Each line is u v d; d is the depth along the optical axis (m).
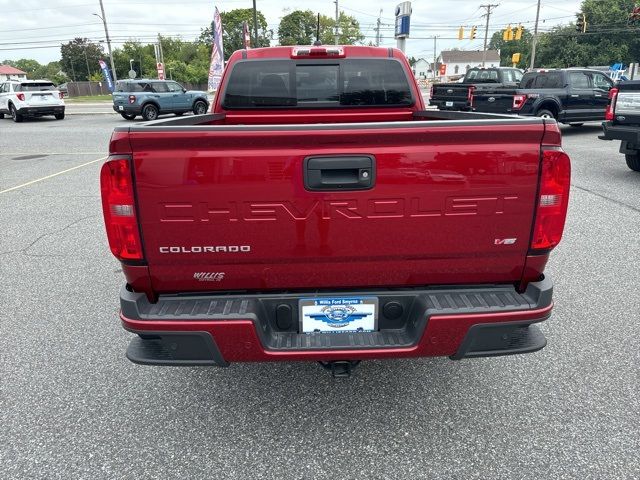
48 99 23.95
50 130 20.02
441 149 2.24
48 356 3.57
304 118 4.29
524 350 2.46
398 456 2.56
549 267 5.07
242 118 4.27
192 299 2.43
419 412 2.92
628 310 4.14
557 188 2.31
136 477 2.44
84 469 2.49
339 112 4.29
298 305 2.44
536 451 2.58
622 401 2.98
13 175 10.60
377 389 3.15
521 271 2.46
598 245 5.71
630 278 4.79
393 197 2.28
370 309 2.46
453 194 2.29
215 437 2.72
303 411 2.94
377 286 2.48
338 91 4.23
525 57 94.88
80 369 3.41
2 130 20.16
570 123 15.71
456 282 2.49
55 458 2.57
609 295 4.42
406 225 2.32
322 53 4.12
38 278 5.01
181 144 2.18
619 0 74.69
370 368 3.39
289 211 2.27
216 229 2.29
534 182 2.30
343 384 3.21
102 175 2.21
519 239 2.38
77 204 8.05
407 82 4.25
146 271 2.37
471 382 3.21
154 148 2.19
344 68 4.18
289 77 4.19
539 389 3.12
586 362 3.40
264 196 2.25
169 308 2.37
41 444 2.68
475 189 2.29
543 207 2.33
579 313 4.09
